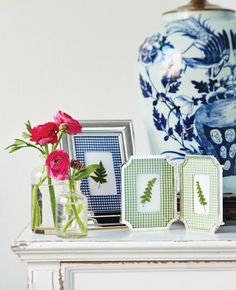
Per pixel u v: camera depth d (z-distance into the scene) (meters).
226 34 1.62
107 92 2.25
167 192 1.63
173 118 1.64
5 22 2.23
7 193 2.26
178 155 1.66
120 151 1.74
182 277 1.53
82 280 1.52
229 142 1.65
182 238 1.53
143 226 1.62
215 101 1.63
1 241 2.27
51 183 1.61
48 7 2.23
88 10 2.23
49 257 1.51
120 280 1.52
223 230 1.62
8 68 2.24
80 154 1.71
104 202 1.69
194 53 1.61
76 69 2.24
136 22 2.24
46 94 2.25
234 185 1.67
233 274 1.53
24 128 2.25
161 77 1.63
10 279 2.27
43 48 2.24
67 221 1.54
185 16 1.64
